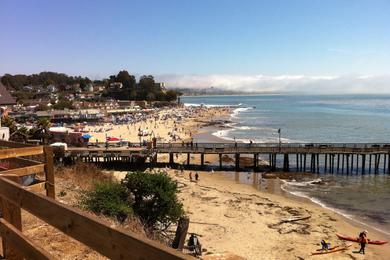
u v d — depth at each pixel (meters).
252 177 48.62
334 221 30.95
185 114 155.25
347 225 30.12
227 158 60.81
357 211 34.12
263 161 59.97
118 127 102.81
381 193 40.75
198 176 48.00
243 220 30.00
